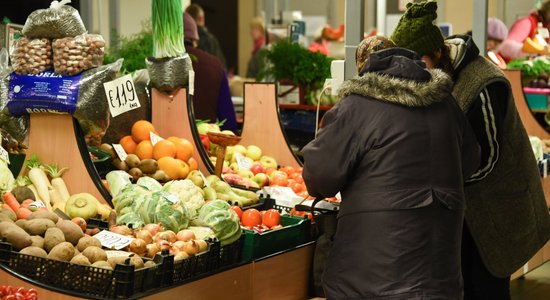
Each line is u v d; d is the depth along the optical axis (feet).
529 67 22.57
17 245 9.07
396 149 9.22
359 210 9.28
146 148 13.12
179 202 10.69
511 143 11.19
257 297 10.51
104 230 10.14
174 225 10.39
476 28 17.63
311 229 11.48
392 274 9.03
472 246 11.82
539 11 24.97
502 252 11.62
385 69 9.54
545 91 22.00
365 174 9.33
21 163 11.88
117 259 9.03
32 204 10.72
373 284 9.10
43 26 11.24
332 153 9.32
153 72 13.74
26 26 11.36
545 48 24.31
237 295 10.19
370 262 9.13
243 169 14.78
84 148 11.54
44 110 11.39
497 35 25.70
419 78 9.45
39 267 8.93
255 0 43.68
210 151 15.08
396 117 9.30
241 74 43.86
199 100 18.71
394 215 9.11
